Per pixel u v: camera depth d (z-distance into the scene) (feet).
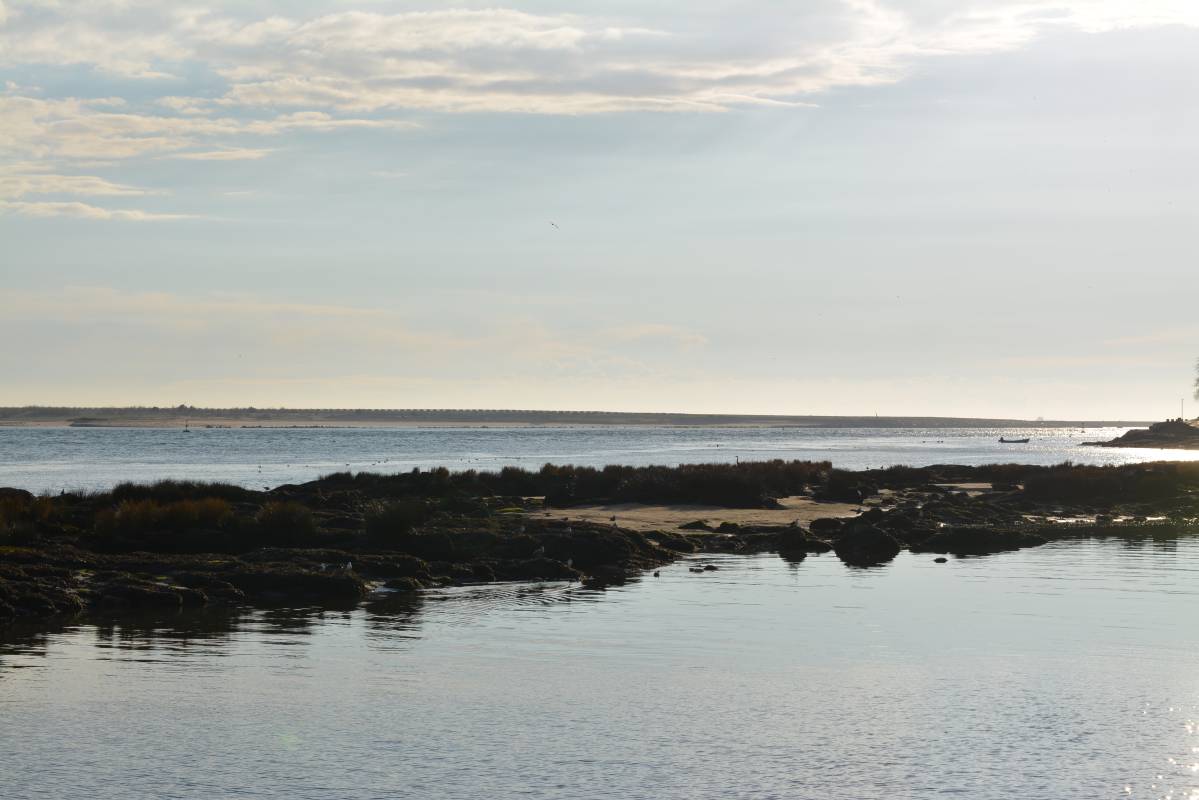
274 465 369.71
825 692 68.44
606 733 60.23
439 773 53.98
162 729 60.49
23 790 51.49
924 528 154.10
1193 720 62.80
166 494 161.58
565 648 79.97
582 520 148.05
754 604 98.27
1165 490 211.82
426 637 83.61
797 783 52.90
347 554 114.21
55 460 409.28
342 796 51.01
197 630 86.02
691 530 153.99
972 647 80.53
